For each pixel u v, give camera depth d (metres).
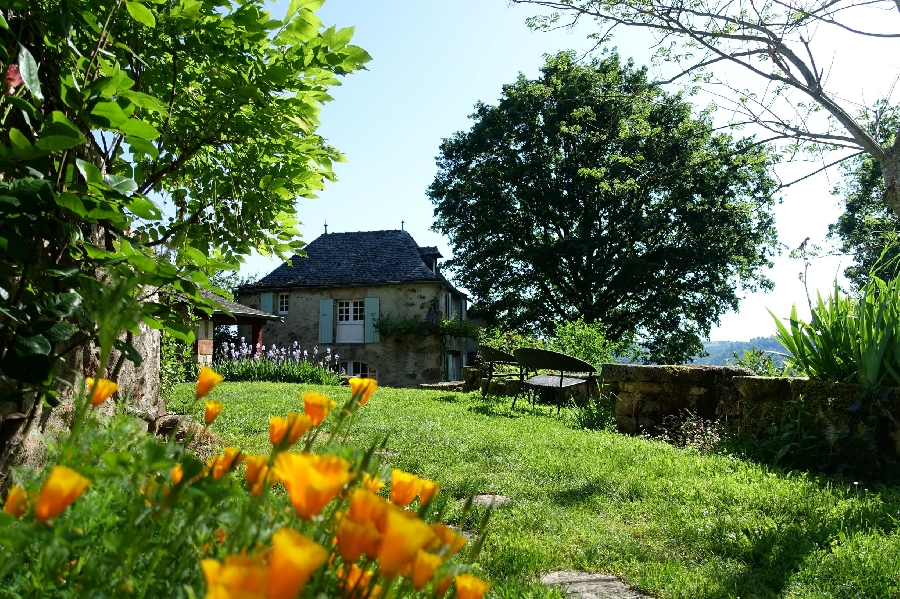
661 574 2.92
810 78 8.60
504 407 9.90
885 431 5.02
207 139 3.15
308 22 2.86
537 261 25.72
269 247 3.75
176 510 1.12
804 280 6.14
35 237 2.04
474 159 28.06
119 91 2.11
